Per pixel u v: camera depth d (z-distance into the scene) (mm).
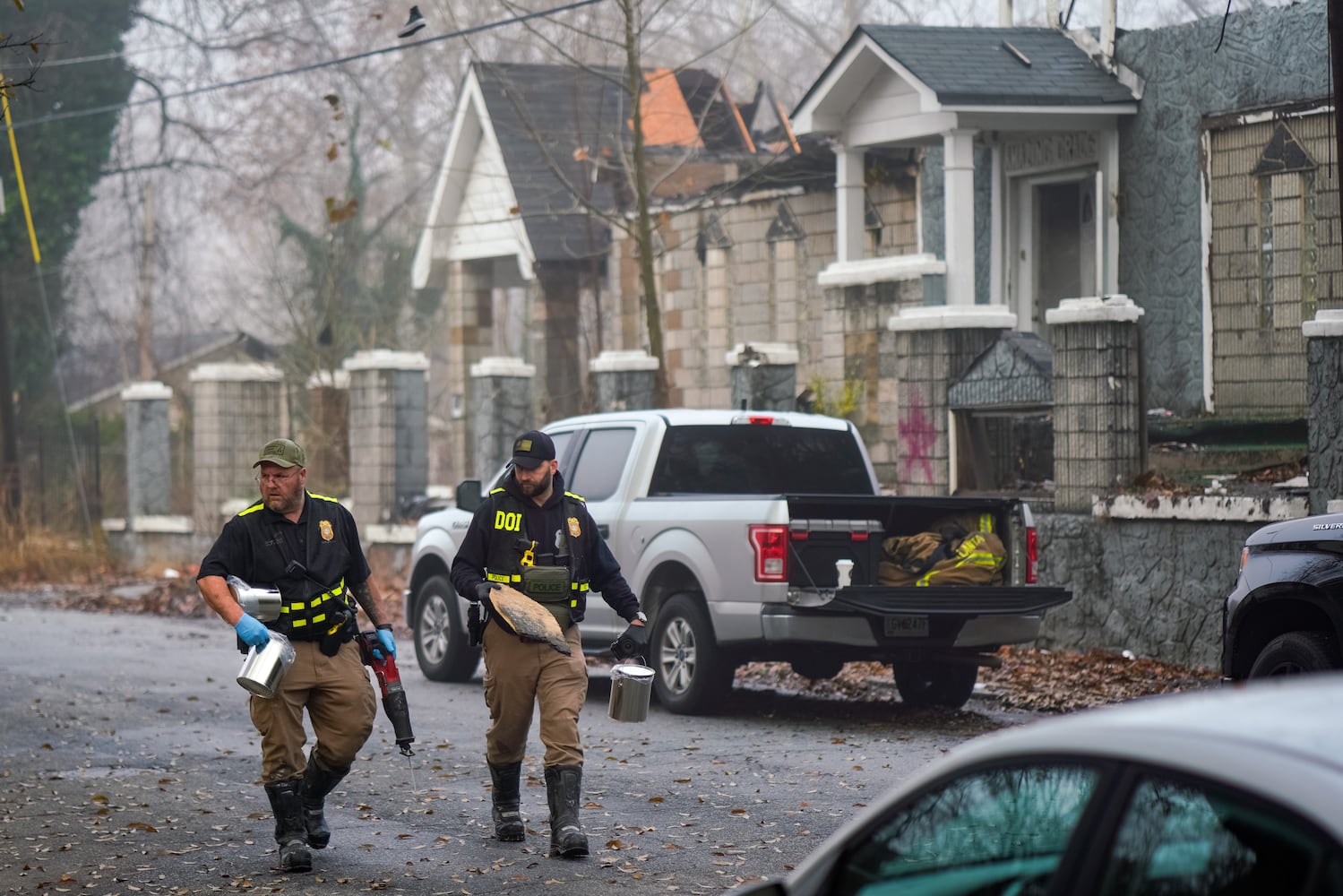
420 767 40656
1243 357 68812
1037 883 11227
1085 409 57969
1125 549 55844
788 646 45656
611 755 41344
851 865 12602
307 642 29500
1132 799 10711
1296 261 66562
